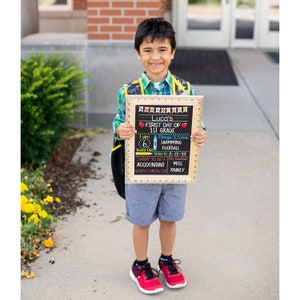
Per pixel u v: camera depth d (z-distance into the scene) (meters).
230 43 12.27
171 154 2.80
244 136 5.93
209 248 3.54
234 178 4.77
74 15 10.24
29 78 4.84
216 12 12.11
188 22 12.22
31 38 6.16
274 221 3.94
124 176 2.95
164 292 3.04
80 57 5.94
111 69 5.97
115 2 5.78
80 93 6.02
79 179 4.68
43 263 3.33
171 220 2.97
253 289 3.07
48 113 4.85
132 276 3.12
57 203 4.17
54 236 3.66
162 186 2.90
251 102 7.43
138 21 5.81
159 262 3.17
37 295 3.00
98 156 5.27
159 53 2.68
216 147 5.57
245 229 3.81
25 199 3.57
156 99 2.70
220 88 8.29
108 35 5.87
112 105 6.09
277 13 12.04
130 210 2.94
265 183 4.66
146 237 3.03
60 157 5.16
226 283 3.13
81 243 3.58
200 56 11.18
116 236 3.69
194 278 3.19
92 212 4.05
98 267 3.30
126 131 2.72
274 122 6.48
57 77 5.23
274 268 3.30
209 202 4.26
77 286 3.10
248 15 12.09
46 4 10.34
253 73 9.45
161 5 6.55
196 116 2.75
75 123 6.13
